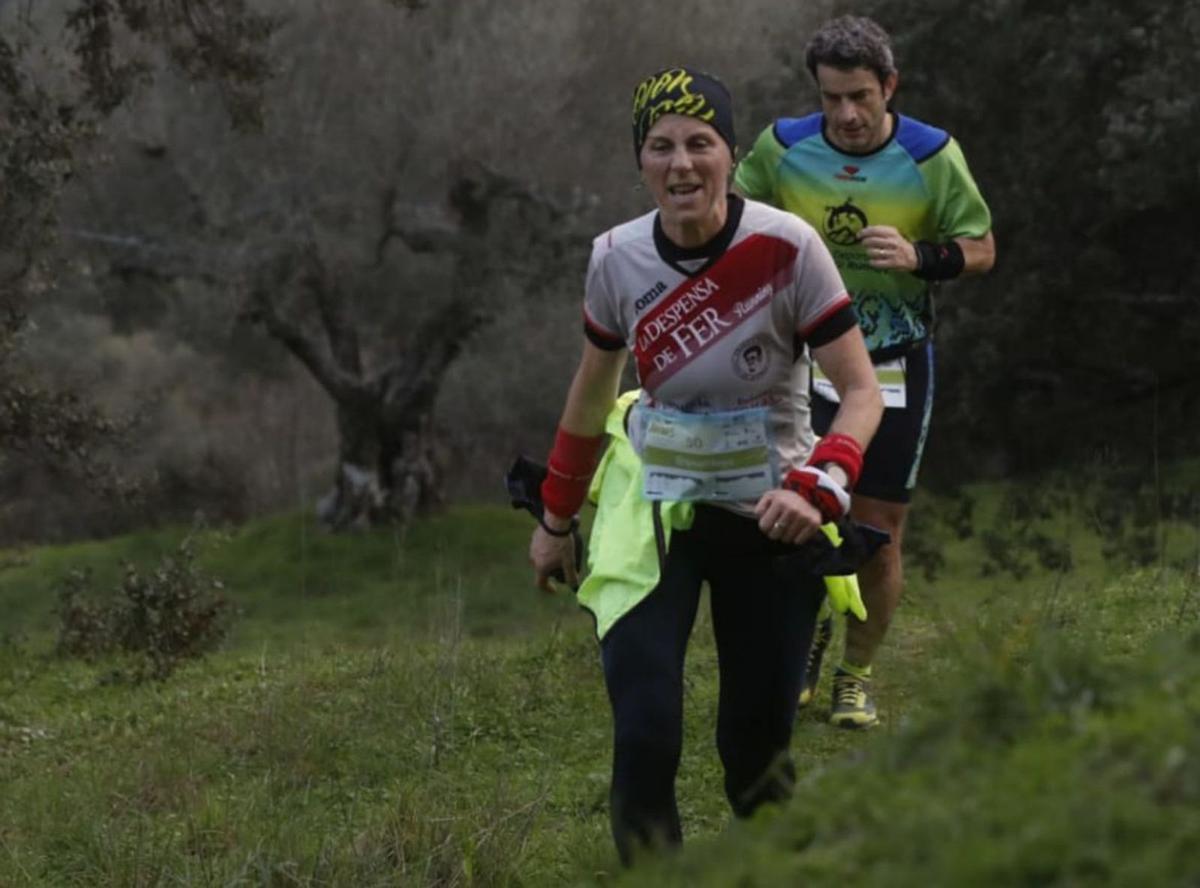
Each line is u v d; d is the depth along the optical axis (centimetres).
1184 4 2409
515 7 3616
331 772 1033
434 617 1538
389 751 1052
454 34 3631
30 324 1959
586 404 677
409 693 1151
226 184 3688
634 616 649
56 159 1916
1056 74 2517
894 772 357
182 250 3706
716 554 663
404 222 3769
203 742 1129
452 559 3788
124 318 4422
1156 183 2369
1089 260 2584
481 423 4672
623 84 3584
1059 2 2580
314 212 3747
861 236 894
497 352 4200
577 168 3650
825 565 624
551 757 1027
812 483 607
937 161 932
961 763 344
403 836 820
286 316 3969
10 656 1838
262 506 5428
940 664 798
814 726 988
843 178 945
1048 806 305
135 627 1744
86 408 2195
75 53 2181
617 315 657
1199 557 1247
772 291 635
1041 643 383
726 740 677
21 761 1221
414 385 4028
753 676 666
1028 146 2561
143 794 1021
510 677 1171
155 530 4719
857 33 928
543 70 3591
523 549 3853
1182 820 290
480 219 3753
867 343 955
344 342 4031
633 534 654
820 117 962
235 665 1574
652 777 628
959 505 2675
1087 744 328
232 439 5497
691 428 650
